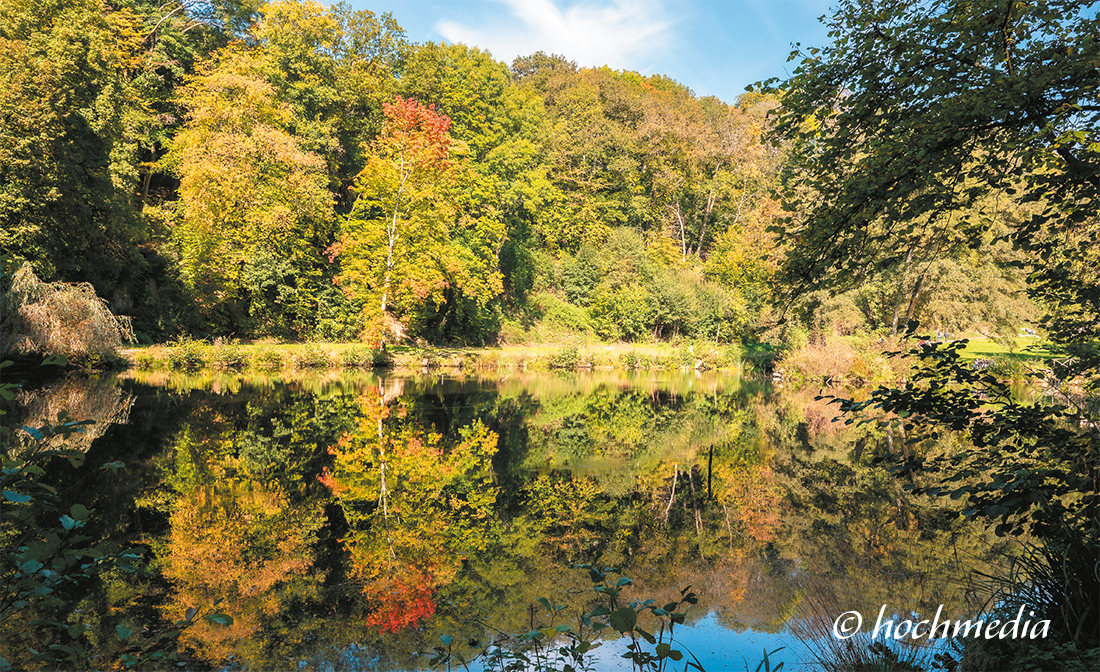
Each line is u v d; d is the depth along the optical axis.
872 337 23.39
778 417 14.83
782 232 4.91
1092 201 3.78
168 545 5.19
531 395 18.28
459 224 32.78
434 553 5.25
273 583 4.48
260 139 24.94
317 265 30.70
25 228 17.22
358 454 9.17
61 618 3.76
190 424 10.72
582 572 4.83
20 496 2.15
